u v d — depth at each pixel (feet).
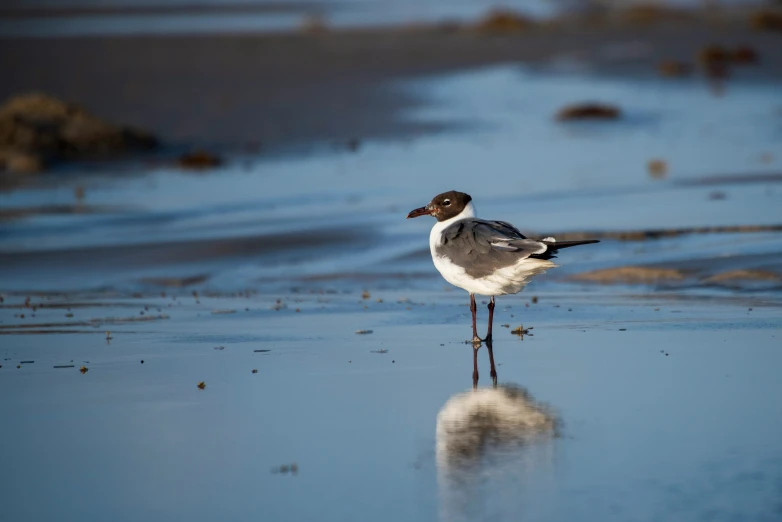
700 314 44.57
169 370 38.40
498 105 125.90
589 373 36.68
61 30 224.12
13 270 59.16
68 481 27.96
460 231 40.50
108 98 132.36
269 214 73.05
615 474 27.43
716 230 60.44
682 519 24.77
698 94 130.00
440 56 171.12
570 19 231.71
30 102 104.06
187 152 102.42
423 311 47.50
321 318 46.60
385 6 319.27
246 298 51.49
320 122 115.24
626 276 52.13
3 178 91.15
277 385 36.19
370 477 27.73
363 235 64.80
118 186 86.58
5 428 32.17
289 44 188.55
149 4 327.26
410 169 89.66
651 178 80.53
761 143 96.02
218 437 30.99
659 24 214.48
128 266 59.47
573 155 94.17
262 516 25.59
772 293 47.80
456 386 35.63
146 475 28.22
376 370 37.91
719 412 32.01
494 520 25.04
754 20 199.21
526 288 51.34
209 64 161.38
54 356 40.68
